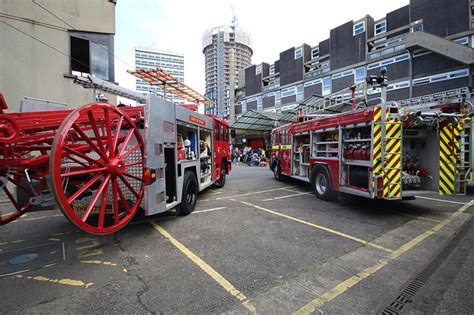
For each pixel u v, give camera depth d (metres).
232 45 84.06
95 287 2.86
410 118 5.38
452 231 4.69
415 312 2.40
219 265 3.38
